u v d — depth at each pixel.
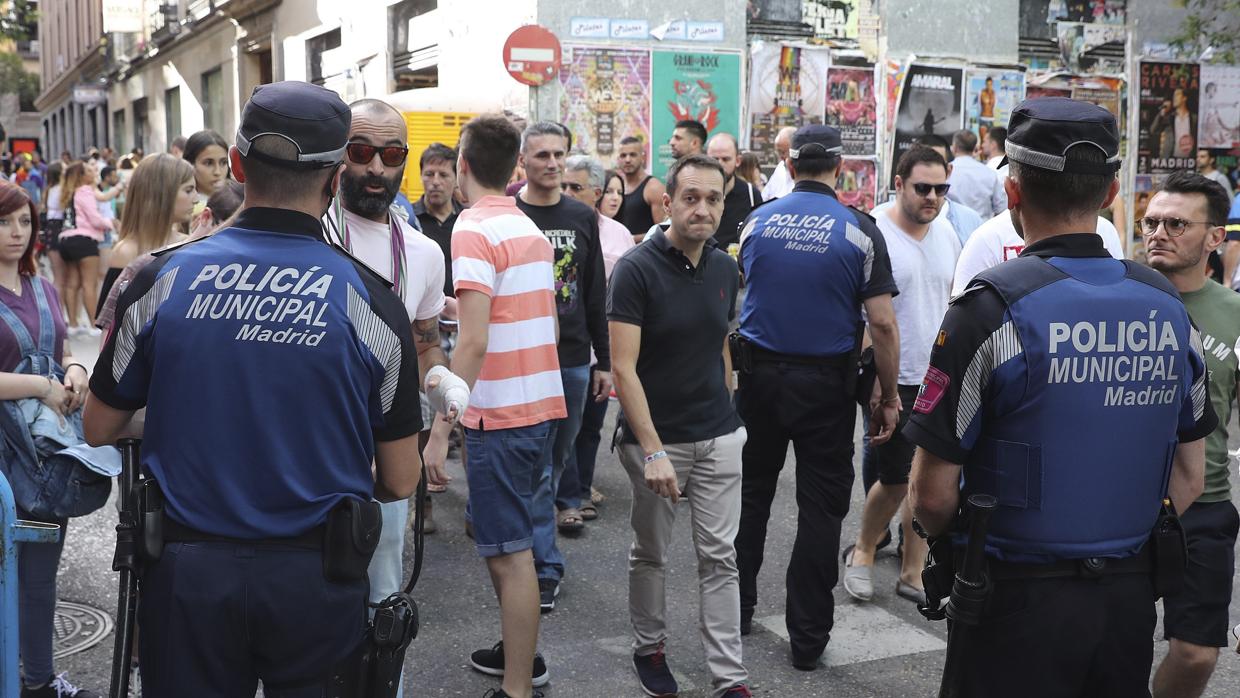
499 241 3.68
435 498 6.38
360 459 2.28
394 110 3.11
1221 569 3.18
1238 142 14.45
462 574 5.16
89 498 3.55
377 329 2.27
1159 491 2.33
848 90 12.74
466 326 3.56
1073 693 2.32
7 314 3.48
